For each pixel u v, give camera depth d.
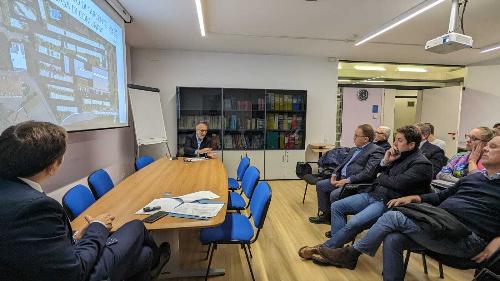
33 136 0.90
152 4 2.94
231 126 5.12
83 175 2.98
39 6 1.77
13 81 1.54
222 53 5.11
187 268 2.12
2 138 0.90
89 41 2.49
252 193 2.21
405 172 2.09
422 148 3.19
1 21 1.44
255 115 5.25
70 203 1.62
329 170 3.65
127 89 3.70
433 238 1.58
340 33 3.88
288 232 2.84
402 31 3.71
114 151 4.04
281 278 2.04
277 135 5.31
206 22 3.46
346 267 2.01
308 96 5.46
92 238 1.13
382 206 2.14
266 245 2.55
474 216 1.62
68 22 2.13
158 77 4.97
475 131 2.60
